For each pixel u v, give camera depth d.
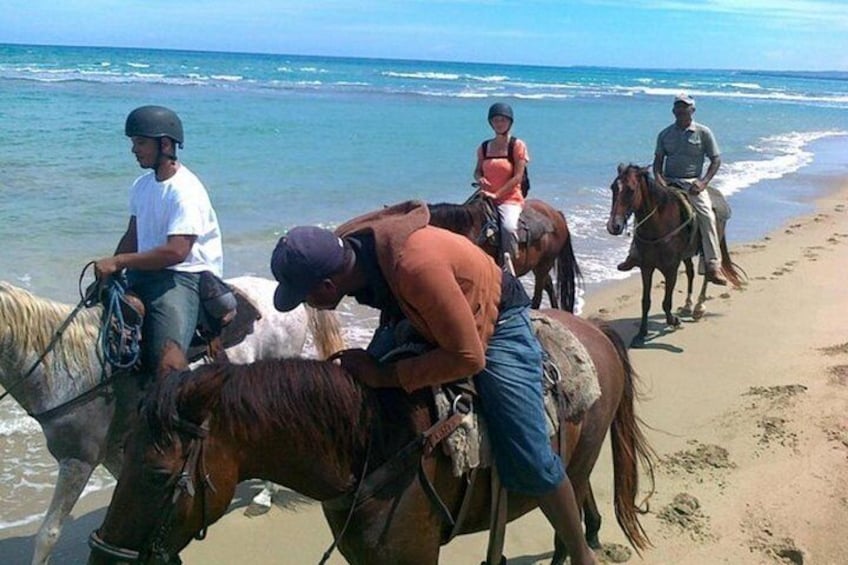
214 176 15.62
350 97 42.97
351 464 3.11
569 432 3.65
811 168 25.42
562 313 4.26
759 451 6.33
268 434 2.95
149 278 4.60
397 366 3.08
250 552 5.00
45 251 9.92
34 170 14.90
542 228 8.81
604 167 20.86
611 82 101.25
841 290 11.09
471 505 3.42
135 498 2.71
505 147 8.80
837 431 6.65
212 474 2.83
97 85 40.62
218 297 4.74
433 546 3.26
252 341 5.26
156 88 40.88
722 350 8.71
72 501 4.40
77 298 8.46
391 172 17.53
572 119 36.78
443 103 41.94
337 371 3.11
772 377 7.93
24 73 48.38
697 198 9.30
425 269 2.91
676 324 9.45
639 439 4.39
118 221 11.62
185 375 2.81
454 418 3.18
